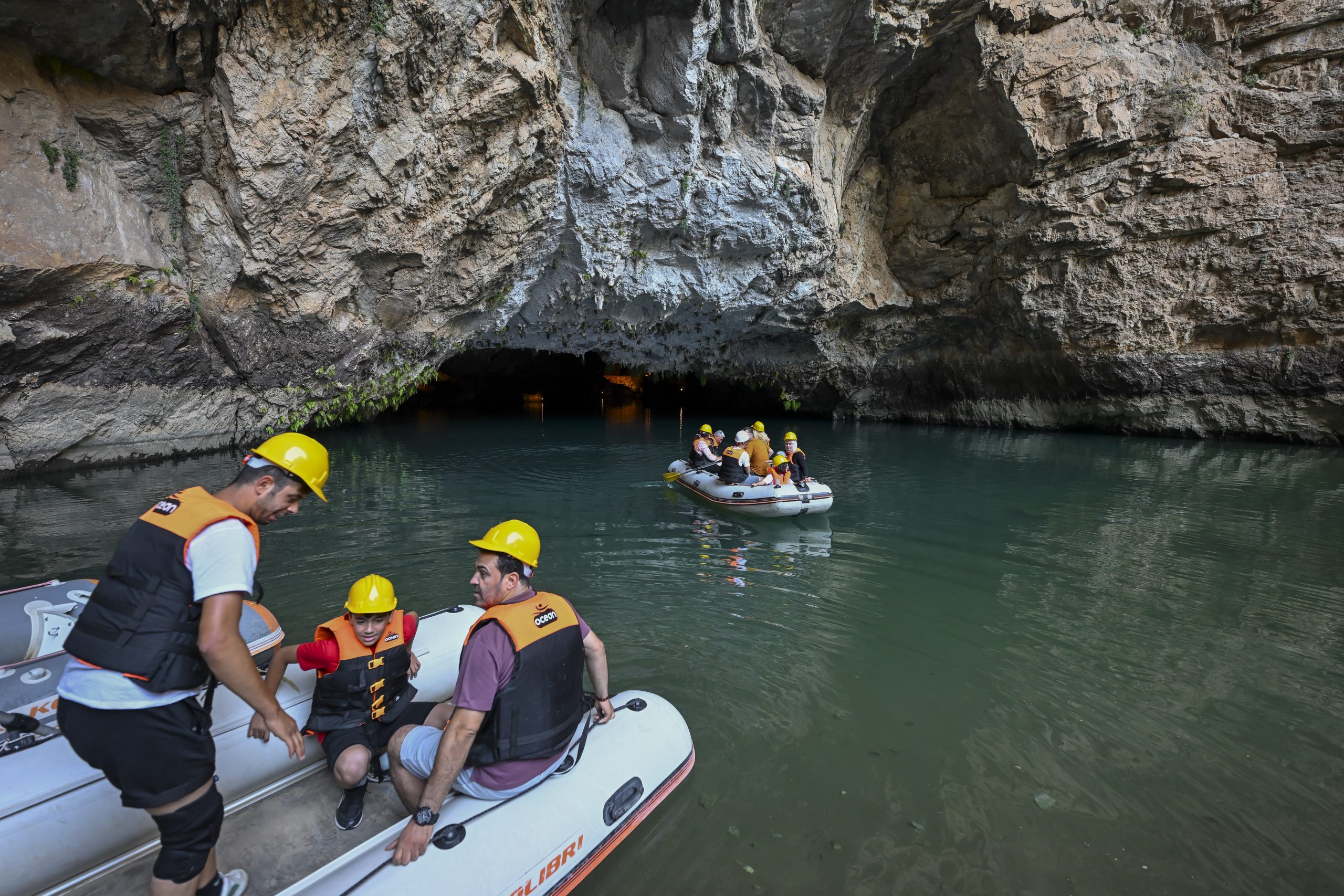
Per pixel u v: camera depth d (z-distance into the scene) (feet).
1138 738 10.75
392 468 35.32
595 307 43.29
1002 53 41.96
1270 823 8.79
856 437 53.11
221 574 5.31
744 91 36.70
